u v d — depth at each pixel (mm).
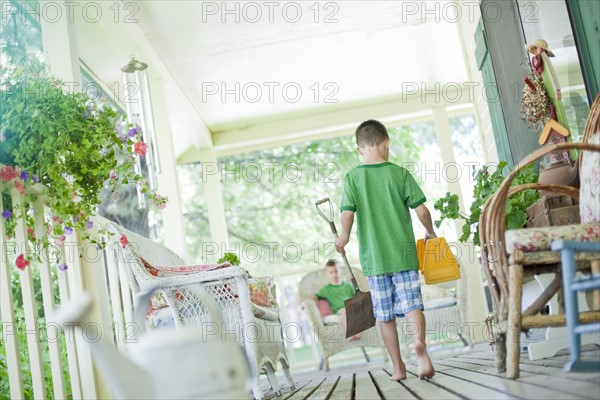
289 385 4645
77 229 3246
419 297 3215
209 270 3123
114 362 1484
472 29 6000
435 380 3018
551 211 3342
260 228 10953
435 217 10625
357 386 3521
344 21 6441
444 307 6730
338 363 8641
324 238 10891
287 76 7473
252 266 10883
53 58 3969
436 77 8117
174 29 6008
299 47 6836
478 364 3668
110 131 3367
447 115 8555
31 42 5211
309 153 11133
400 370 3316
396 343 3312
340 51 7078
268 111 8359
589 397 1667
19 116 3123
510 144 4973
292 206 11008
